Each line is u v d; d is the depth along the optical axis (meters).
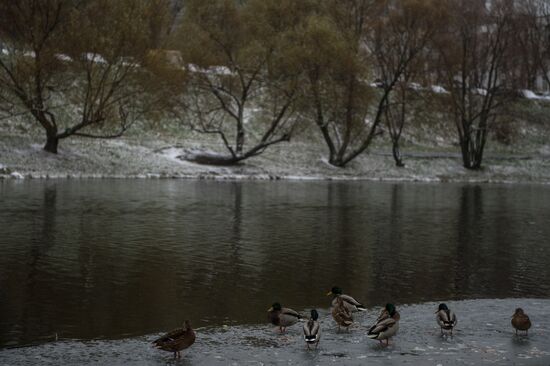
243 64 56.09
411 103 67.88
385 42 62.38
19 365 11.57
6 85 47.81
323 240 25.14
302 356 12.37
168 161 55.03
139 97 51.56
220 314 15.02
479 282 18.97
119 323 14.12
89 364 11.71
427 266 20.97
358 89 58.84
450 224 30.86
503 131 72.81
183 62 54.06
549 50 92.62
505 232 28.70
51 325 13.85
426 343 13.23
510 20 69.75
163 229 26.33
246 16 56.28
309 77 56.56
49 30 45.16
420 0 58.25
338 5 60.59
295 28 56.28
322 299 16.59
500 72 81.00
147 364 11.81
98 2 46.72
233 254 21.86
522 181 65.38
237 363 11.93
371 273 19.72
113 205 33.03
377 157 66.62
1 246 21.72
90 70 46.78
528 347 13.05
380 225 29.77
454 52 67.00
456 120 68.00
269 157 60.97
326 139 61.62
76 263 19.64
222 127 66.19
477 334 13.85
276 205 36.16
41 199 34.09
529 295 17.59
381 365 11.95
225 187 45.88
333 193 44.62
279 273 19.28
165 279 18.08
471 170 68.00
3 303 15.31
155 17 48.88
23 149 49.25
